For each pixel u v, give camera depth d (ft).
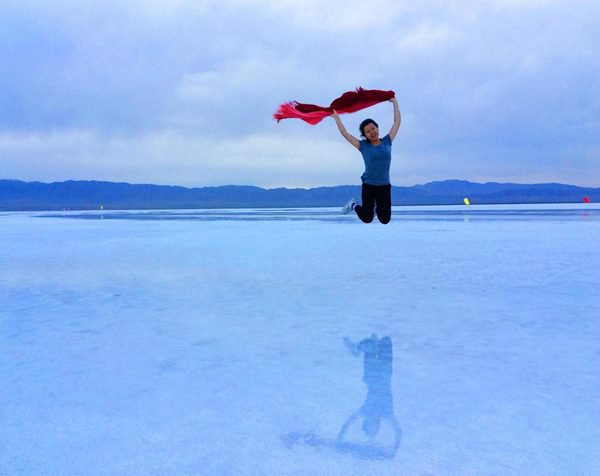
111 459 7.44
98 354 12.57
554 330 14.11
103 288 22.20
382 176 19.57
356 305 17.78
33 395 9.94
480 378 10.50
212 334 14.29
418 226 63.36
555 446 7.63
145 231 63.72
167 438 8.09
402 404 9.26
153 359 12.12
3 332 14.79
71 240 50.03
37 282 24.03
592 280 22.18
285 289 21.09
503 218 81.87
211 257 32.89
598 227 56.08
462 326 14.70
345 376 10.77
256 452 7.58
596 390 9.77
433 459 7.30
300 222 81.56
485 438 7.91
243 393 9.91
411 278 23.30
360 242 42.09
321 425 8.46
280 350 12.70
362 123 19.51
